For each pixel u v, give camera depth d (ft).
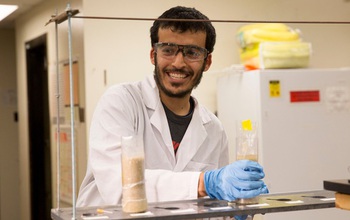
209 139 6.69
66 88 12.84
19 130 17.72
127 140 4.14
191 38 5.42
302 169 10.50
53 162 14.55
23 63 16.65
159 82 5.75
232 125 11.16
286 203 4.39
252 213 4.15
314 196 4.78
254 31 10.93
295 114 10.50
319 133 10.65
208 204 4.46
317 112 10.65
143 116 6.16
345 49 12.98
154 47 5.71
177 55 5.46
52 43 13.75
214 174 4.72
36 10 14.83
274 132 10.36
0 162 18.70
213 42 5.96
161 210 4.14
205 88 11.94
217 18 11.79
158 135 6.19
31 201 16.33
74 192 4.03
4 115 18.84
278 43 10.77
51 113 14.47
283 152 10.39
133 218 3.82
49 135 15.28
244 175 4.43
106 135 5.57
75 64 11.92
